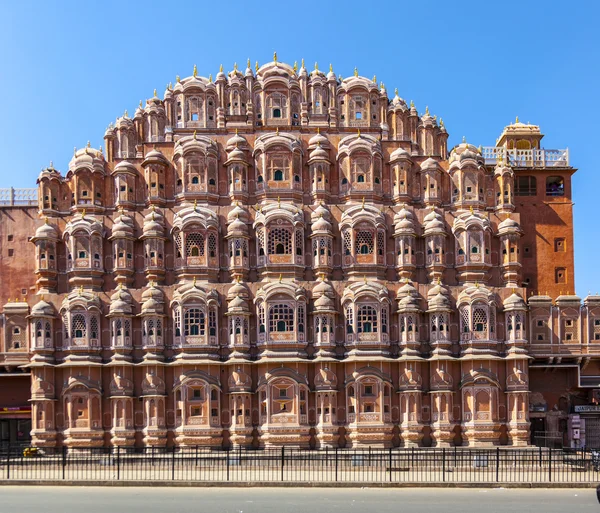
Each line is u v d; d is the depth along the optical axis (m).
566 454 53.44
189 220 68.31
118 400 64.94
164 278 69.19
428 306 67.75
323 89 74.75
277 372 64.94
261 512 32.66
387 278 69.88
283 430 64.12
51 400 65.00
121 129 74.94
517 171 76.62
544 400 71.38
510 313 67.50
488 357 65.88
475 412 65.50
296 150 71.50
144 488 41.25
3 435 70.56
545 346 70.19
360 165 71.62
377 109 75.25
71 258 68.81
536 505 34.81
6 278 73.50
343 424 65.56
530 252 75.88
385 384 65.56
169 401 65.88
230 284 67.62
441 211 71.50
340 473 48.88
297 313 66.38
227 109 74.25
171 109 74.88
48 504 35.22
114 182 71.62
